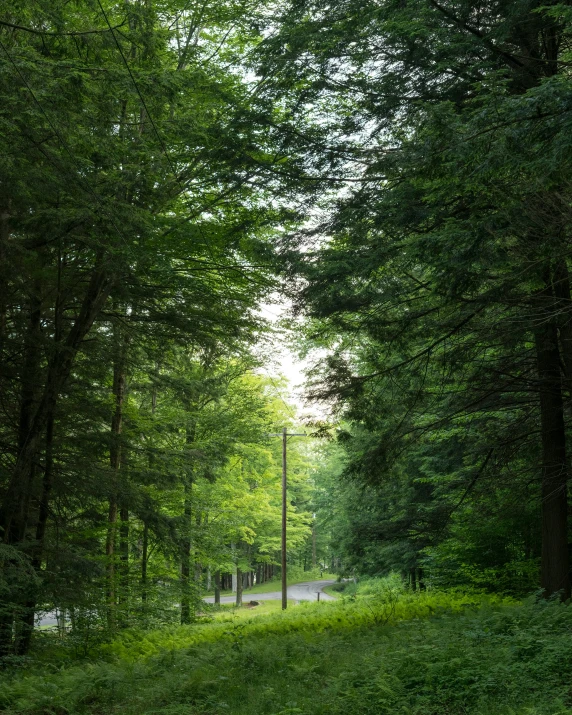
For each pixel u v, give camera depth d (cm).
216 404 2717
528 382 1458
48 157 1150
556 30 1223
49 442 1614
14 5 1095
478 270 1170
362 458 1622
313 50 1312
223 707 845
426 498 2638
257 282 1700
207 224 1591
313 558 8538
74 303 1697
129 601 2084
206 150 1417
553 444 1434
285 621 1922
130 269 1481
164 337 1816
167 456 2127
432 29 1133
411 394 1583
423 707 732
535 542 1945
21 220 1250
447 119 949
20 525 1500
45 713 867
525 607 1157
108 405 1842
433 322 1364
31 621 1486
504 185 1027
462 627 1126
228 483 3175
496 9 1166
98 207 1218
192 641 1720
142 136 1413
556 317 1259
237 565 4606
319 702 798
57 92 1077
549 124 825
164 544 1916
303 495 7656
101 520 1894
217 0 1595
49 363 1561
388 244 1288
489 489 1622
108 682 988
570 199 1016
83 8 1357
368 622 1606
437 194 1071
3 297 1458
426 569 2441
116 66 1204
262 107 1403
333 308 1339
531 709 648
